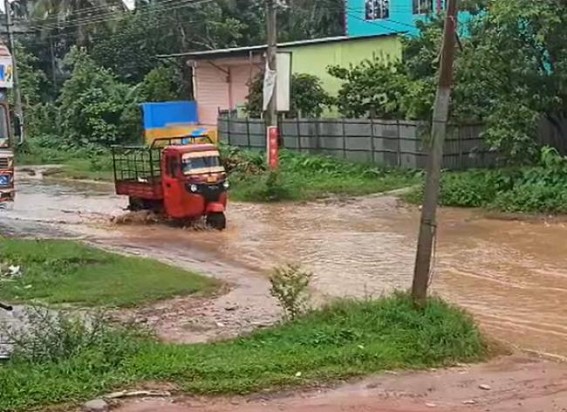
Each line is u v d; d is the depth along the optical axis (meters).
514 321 12.31
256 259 17.33
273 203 25.73
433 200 10.20
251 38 52.56
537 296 13.84
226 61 43.03
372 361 9.04
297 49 39.19
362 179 29.19
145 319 11.52
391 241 19.16
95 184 32.66
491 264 16.44
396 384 8.50
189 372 8.32
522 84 24.41
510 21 23.53
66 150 45.94
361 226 21.28
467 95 25.09
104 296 12.84
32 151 44.25
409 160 29.81
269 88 26.72
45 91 57.53
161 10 50.47
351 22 41.81
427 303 10.41
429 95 26.86
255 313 12.02
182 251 18.25
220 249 18.48
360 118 33.00
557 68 24.12
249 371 8.45
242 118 38.34
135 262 15.73
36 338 8.91
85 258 15.77
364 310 10.44
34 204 26.78
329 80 38.09
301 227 21.28
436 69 27.77
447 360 9.43
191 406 7.66
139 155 22.55
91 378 8.09
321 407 7.75
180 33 50.47
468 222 21.39
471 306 13.23
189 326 11.24
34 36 58.75
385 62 35.44
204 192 20.66
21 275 14.16
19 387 7.76
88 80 47.75
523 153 24.44
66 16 51.47
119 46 52.59
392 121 30.38
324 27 50.81
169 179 20.94
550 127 26.58
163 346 9.33
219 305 12.59
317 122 33.91
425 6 37.91
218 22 49.94
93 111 46.31
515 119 24.23
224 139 39.34
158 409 7.53
